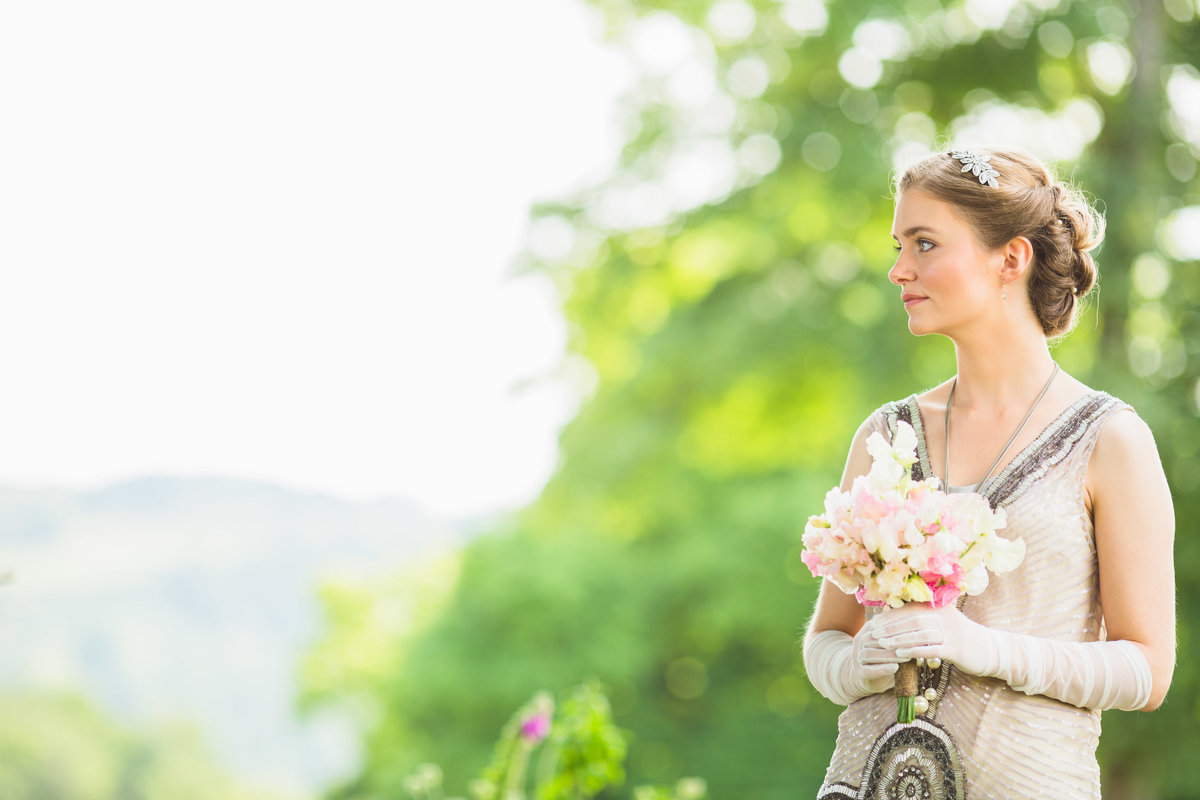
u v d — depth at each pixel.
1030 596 2.04
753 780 15.86
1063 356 9.68
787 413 13.60
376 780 18.64
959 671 2.04
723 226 13.00
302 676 21.80
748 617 15.08
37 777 43.69
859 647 2.04
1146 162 9.93
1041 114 11.04
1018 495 2.06
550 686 16.36
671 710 17.62
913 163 2.22
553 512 15.73
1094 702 1.96
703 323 12.88
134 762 47.22
